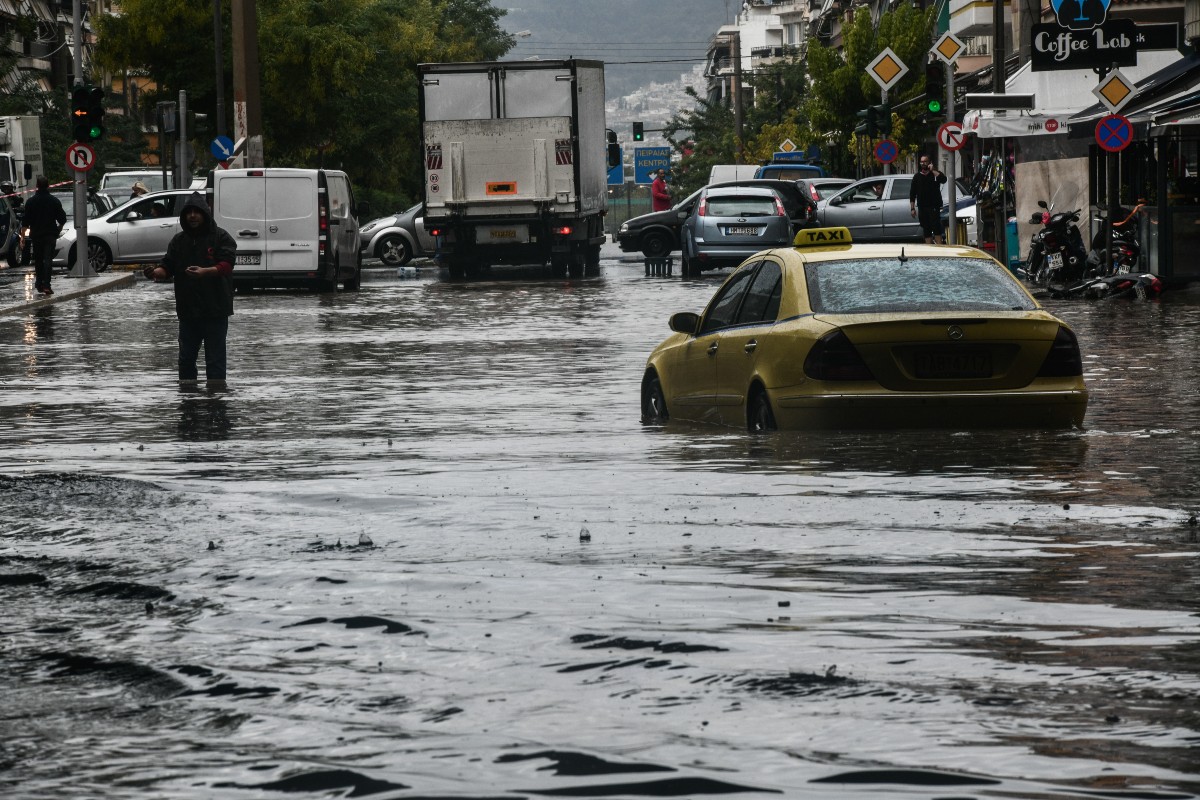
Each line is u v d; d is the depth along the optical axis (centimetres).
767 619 1349
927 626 1320
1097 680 1130
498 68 10869
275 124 19150
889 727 1007
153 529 1922
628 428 3219
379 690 1126
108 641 1304
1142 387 3884
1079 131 8419
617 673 1162
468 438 3059
